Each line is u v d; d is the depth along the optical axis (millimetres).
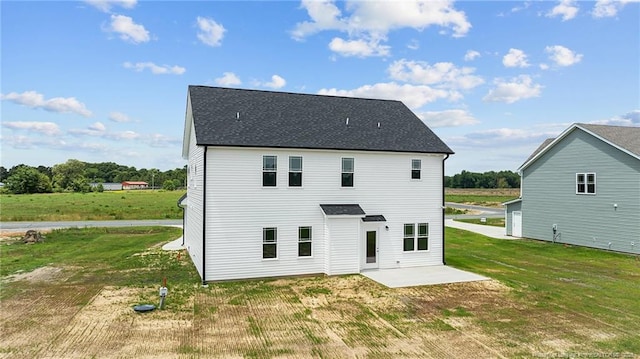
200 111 19156
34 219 42781
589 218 27156
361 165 19859
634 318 13219
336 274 18891
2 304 14242
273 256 18344
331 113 22031
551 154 29953
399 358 10117
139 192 97438
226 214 17594
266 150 18188
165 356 10070
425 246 21078
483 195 95250
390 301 14914
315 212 18969
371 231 20062
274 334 11656
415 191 20859
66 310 13602
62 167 131625
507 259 23688
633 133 28031
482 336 11617
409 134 21781
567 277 18969
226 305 14305
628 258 23562
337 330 12016
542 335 11719
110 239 30234
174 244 27734
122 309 13742
